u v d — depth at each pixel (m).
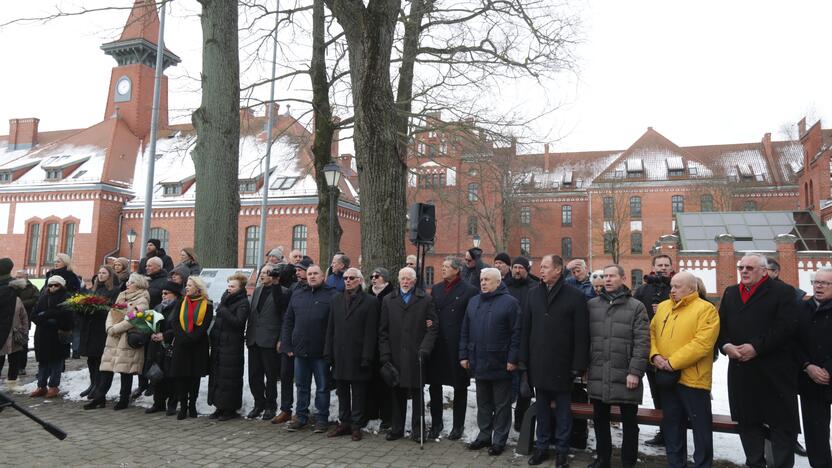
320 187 12.58
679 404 5.57
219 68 10.93
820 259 20.91
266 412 7.73
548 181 56.66
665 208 49.25
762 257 5.48
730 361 5.66
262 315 7.83
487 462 5.98
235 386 7.64
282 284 8.24
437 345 7.01
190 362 7.60
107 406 8.40
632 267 49.44
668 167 50.44
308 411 7.34
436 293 7.29
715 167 50.38
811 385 5.59
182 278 8.54
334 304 7.03
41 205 39.94
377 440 6.78
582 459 6.23
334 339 6.91
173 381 8.00
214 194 10.75
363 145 8.66
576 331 5.88
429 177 17.08
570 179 56.09
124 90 45.03
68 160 41.34
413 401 6.95
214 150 10.81
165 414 7.97
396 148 8.88
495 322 6.43
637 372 5.55
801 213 24.91
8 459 5.81
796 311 5.25
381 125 8.61
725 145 55.94
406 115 10.46
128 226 39.62
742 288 5.55
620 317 5.77
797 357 5.54
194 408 7.87
